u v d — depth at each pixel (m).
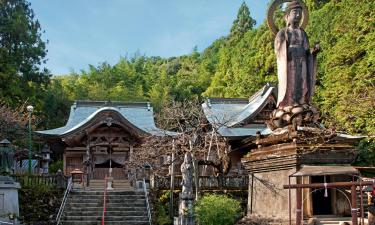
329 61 32.41
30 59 45.56
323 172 12.01
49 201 25.58
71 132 34.72
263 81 46.38
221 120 34.34
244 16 62.94
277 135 13.92
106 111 34.75
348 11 33.06
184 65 79.19
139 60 77.94
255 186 14.55
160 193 26.41
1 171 21.86
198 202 19.23
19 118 35.06
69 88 63.19
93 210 24.70
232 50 56.91
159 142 29.22
